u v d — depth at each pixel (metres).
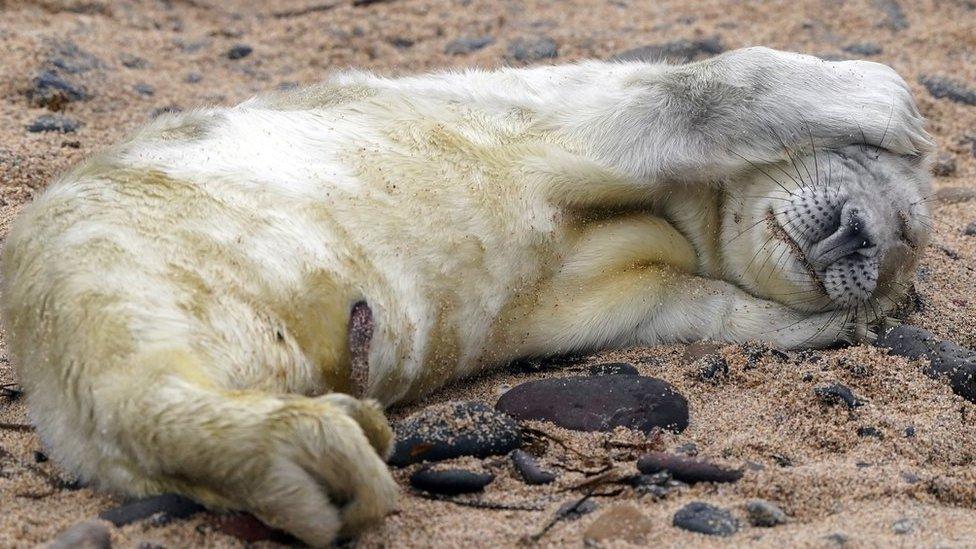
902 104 12.19
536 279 11.08
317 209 9.69
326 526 7.81
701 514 8.43
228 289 8.89
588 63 12.60
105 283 8.55
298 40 21.00
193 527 8.09
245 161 9.83
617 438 9.77
